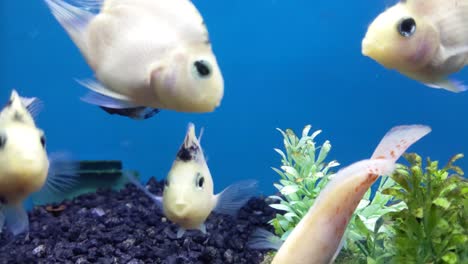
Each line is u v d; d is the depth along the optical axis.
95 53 0.29
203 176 0.44
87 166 0.76
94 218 0.59
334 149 0.73
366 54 0.34
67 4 0.29
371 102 0.72
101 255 0.49
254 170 0.75
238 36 0.72
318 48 0.71
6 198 0.34
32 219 0.61
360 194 0.33
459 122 0.70
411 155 0.41
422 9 0.32
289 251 0.34
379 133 0.72
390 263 0.39
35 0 0.73
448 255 0.36
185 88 0.27
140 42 0.27
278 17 0.71
